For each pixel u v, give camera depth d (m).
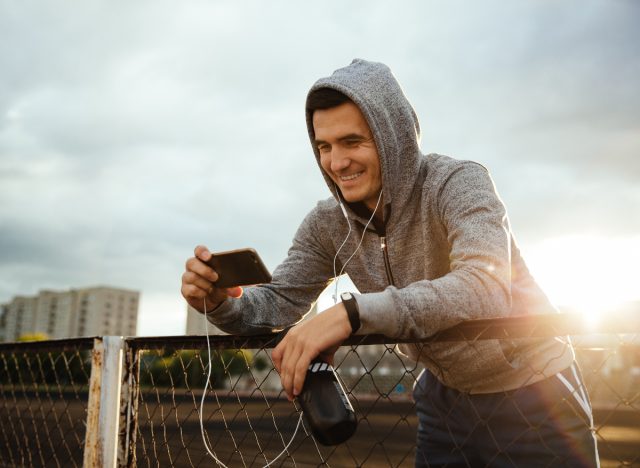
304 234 1.54
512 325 0.86
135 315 119.56
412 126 1.27
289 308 1.48
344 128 1.22
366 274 1.41
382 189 1.24
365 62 1.34
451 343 1.19
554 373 1.22
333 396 0.88
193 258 1.10
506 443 1.26
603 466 4.87
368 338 0.97
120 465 1.36
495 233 1.00
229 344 1.16
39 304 117.44
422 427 1.52
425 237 1.24
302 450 6.44
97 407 1.37
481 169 1.17
